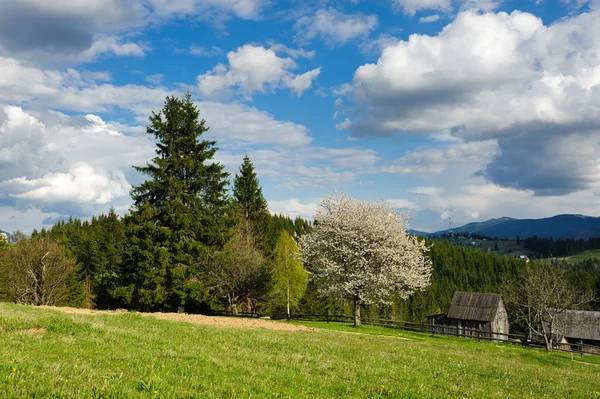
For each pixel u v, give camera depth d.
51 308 24.38
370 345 21.92
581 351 36.38
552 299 48.03
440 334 40.53
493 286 119.94
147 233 40.50
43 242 64.38
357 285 39.31
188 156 43.25
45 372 8.48
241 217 59.44
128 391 7.93
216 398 8.45
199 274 43.16
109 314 22.48
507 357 26.27
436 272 133.75
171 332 17.31
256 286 48.41
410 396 11.49
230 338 17.67
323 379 12.09
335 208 45.31
